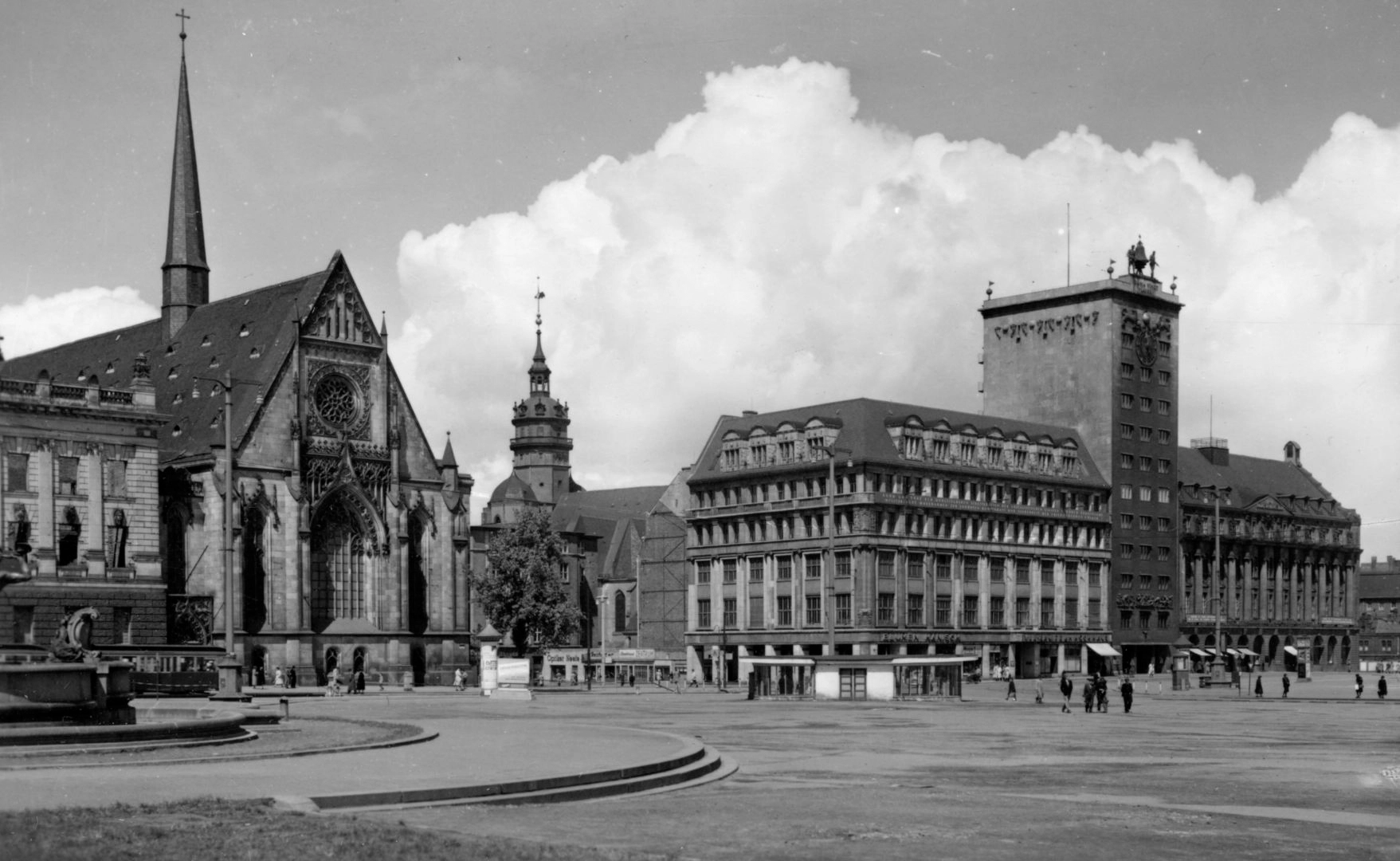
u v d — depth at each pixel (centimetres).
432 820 3369
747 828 3362
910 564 17988
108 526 13700
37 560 13150
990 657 18712
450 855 2752
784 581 18338
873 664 11238
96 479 13600
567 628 17888
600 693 13812
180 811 3181
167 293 17712
